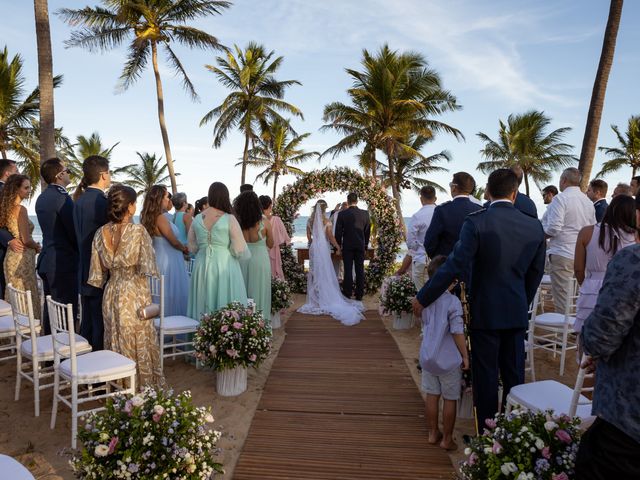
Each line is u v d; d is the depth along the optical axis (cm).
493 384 314
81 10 1878
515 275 311
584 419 249
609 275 161
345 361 540
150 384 387
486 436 235
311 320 750
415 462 321
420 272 629
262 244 595
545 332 674
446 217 465
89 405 399
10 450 327
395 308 672
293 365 525
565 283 546
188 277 559
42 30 818
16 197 494
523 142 3222
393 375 494
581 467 172
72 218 452
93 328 419
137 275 384
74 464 248
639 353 156
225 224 491
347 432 365
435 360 328
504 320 309
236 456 327
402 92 2223
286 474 305
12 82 2025
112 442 238
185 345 525
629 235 337
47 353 382
